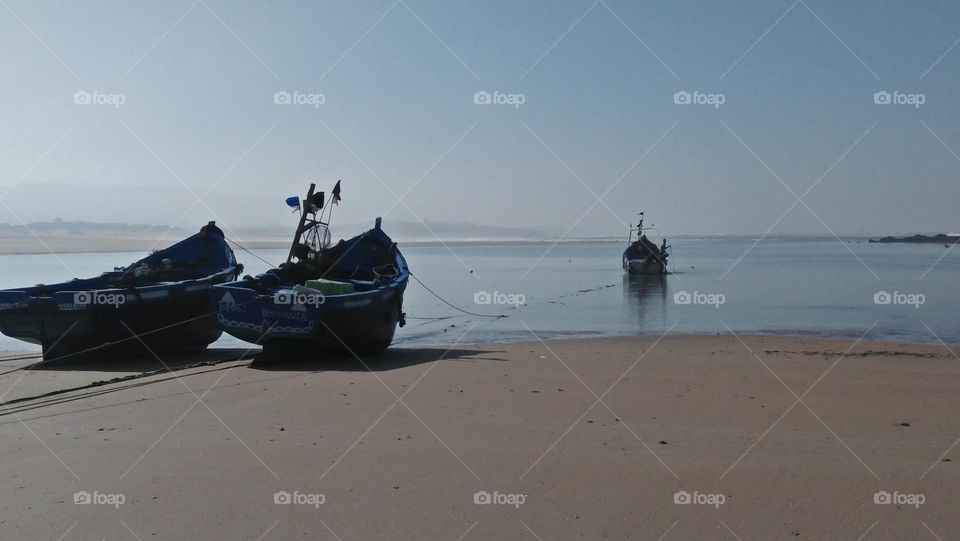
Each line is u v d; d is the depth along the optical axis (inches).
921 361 645.3
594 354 689.0
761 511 295.7
